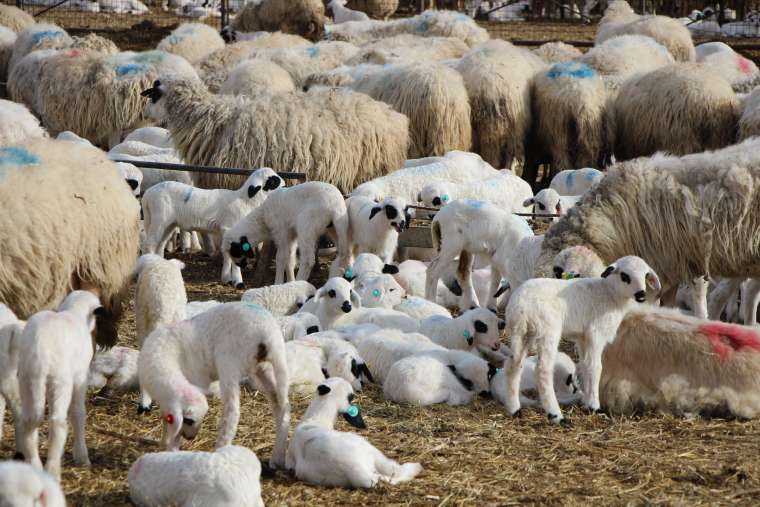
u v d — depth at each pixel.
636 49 20.89
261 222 12.66
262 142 14.10
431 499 6.67
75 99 19.62
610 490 6.88
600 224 10.01
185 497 6.06
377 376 9.20
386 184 14.13
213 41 25.62
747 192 9.71
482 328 9.53
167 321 8.32
